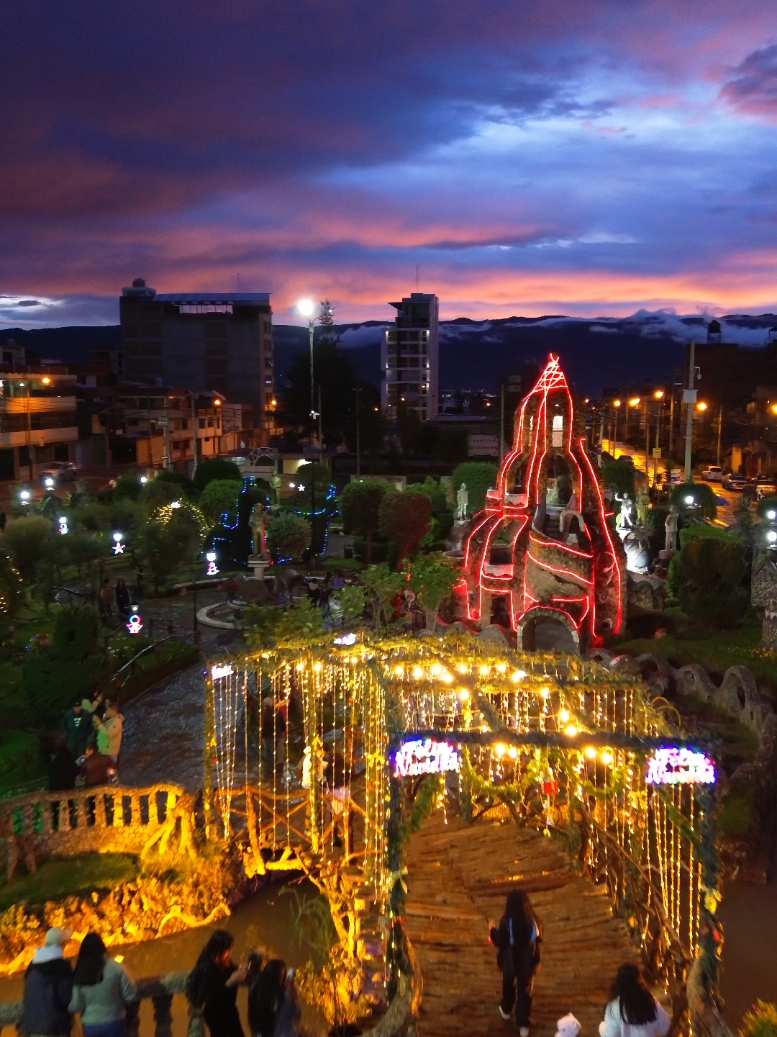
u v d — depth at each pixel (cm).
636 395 14625
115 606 3725
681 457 10975
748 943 1417
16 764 1983
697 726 2197
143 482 6006
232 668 1695
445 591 3127
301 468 6669
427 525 4512
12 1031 1007
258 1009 932
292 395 9806
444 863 1393
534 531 3114
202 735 2248
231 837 1586
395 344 14412
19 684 2492
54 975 912
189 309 12775
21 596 2852
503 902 1280
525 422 3303
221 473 6256
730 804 1708
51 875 1466
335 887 1387
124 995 921
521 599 3178
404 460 8662
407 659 1468
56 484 7200
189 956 1391
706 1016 958
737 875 1609
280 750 2005
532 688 1398
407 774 1062
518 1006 1002
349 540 5841
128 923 1398
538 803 1559
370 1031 953
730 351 12125
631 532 4628
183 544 4000
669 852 1345
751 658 2741
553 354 3222
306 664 1666
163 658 2845
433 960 1139
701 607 3098
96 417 8812
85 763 1786
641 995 904
